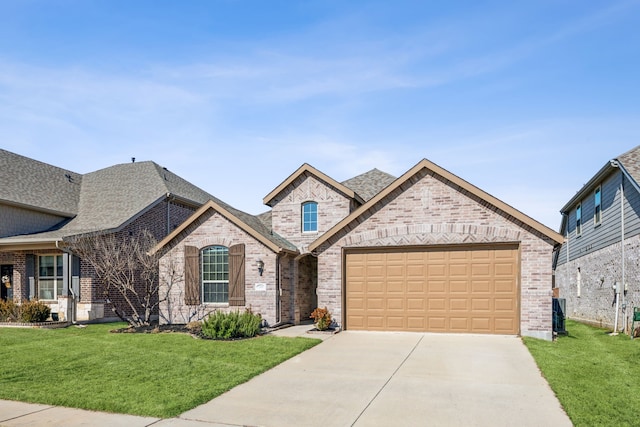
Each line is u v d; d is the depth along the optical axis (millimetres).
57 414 7285
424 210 14914
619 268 17344
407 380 9156
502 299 14156
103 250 17344
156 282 20266
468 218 14492
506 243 14172
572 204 24422
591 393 8047
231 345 12562
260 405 7715
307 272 20234
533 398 7973
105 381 9039
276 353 11539
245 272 16969
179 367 10117
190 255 17562
